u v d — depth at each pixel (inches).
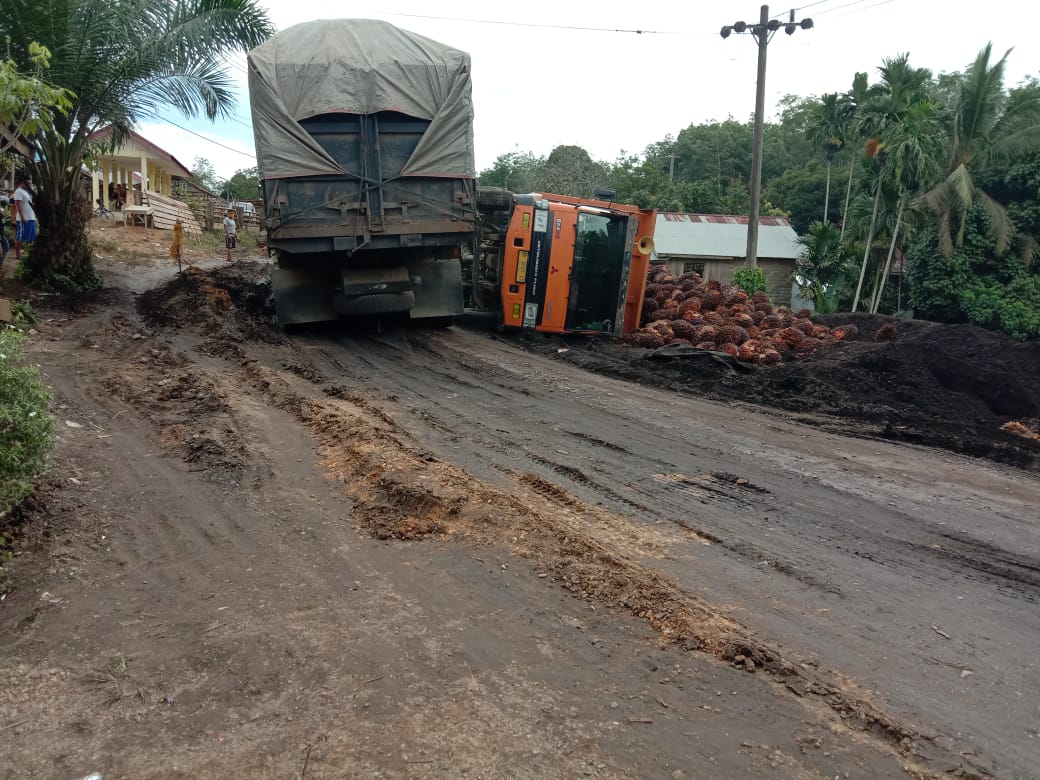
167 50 540.4
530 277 499.2
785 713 135.7
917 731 132.3
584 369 446.9
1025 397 410.0
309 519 211.3
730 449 302.8
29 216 592.1
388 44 438.0
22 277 565.9
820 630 166.2
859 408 380.8
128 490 225.8
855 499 252.7
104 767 119.1
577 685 141.4
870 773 121.9
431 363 431.5
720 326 530.9
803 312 718.5
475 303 547.8
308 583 177.2
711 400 394.3
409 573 182.4
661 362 460.1
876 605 179.8
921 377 426.6
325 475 243.9
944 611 179.2
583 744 125.6
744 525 225.3
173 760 120.7
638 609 167.6
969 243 1035.3
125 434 274.2
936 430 357.7
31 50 297.1
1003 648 163.3
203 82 571.5
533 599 171.6
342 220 438.6
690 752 124.7
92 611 163.5
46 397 193.8
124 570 181.6
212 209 1534.2
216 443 262.7
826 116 1396.4
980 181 1090.7
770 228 1349.7
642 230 526.9
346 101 428.1
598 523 217.8
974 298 997.8
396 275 466.6
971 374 426.3
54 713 131.6
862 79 1343.5
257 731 127.9
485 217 526.6
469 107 450.3
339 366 412.8
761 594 181.3
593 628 161.0
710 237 1298.0
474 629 159.2
